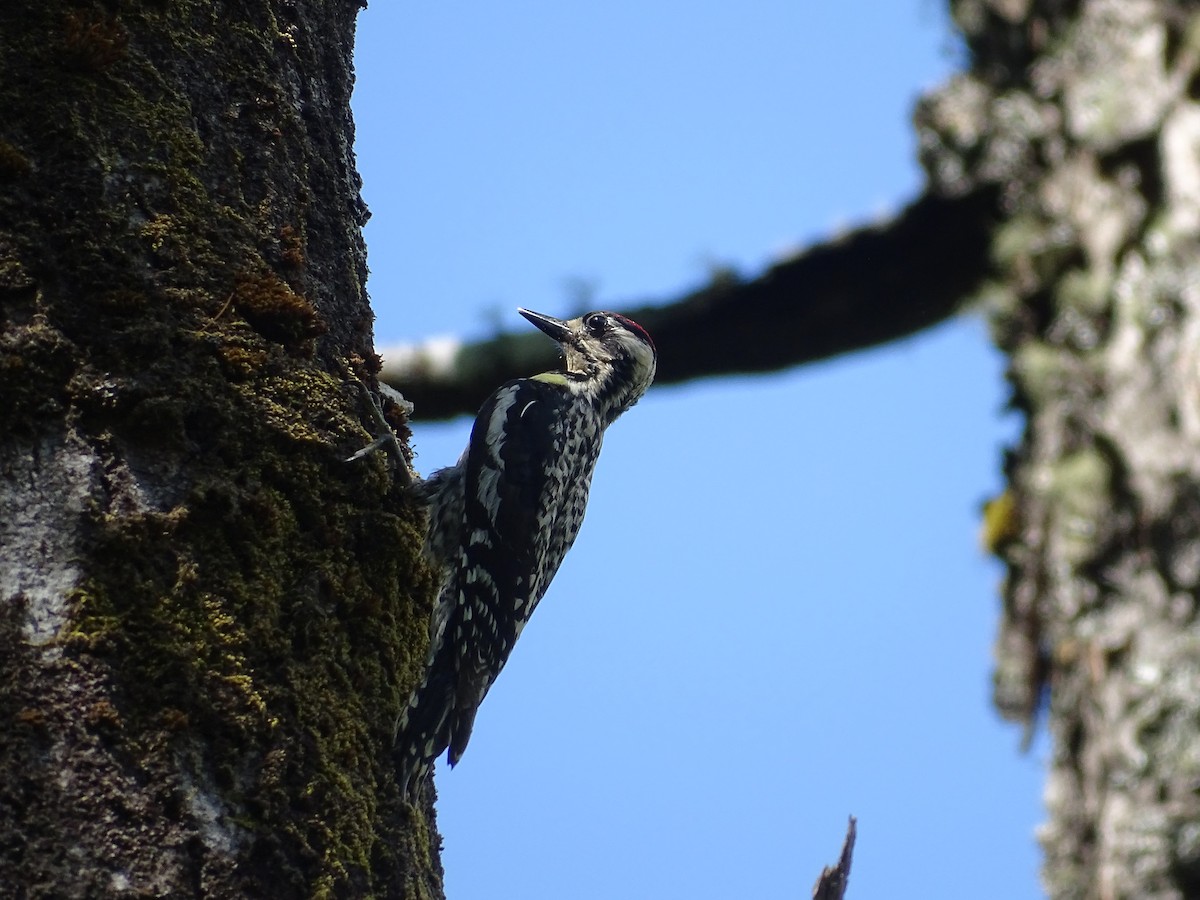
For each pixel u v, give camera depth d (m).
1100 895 9.42
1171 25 11.09
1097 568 10.07
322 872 7.28
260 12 9.08
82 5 8.20
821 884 9.25
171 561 7.35
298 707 7.55
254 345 8.17
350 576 8.25
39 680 6.83
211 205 8.34
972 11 12.90
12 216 7.65
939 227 13.70
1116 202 11.02
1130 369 10.36
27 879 6.48
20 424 7.29
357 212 9.90
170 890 6.70
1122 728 9.53
